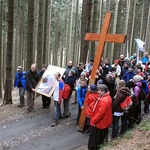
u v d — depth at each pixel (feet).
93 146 20.33
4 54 76.74
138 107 24.20
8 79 35.09
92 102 20.61
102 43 24.44
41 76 33.01
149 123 21.50
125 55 79.10
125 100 21.57
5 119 29.73
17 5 73.72
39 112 32.24
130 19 73.97
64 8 114.42
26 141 24.17
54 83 30.94
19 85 34.09
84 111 25.71
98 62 24.67
